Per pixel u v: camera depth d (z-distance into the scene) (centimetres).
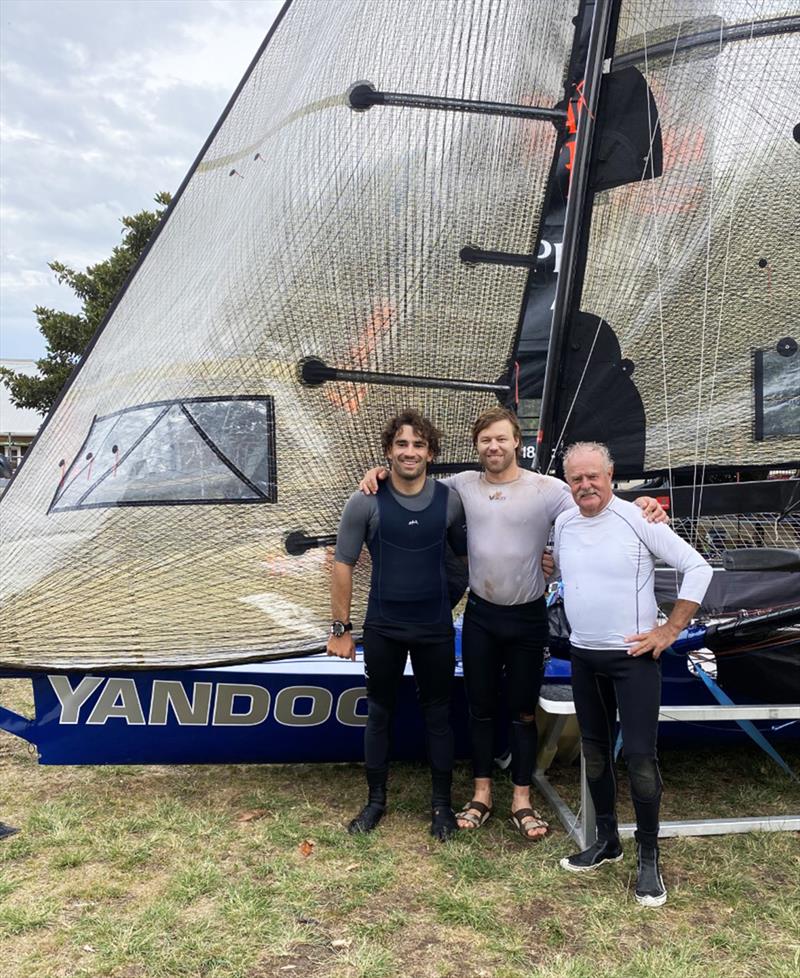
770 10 266
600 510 218
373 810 255
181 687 271
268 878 222
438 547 243
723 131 273
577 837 242
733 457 288
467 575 264
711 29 268
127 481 264
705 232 278
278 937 193
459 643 303
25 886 216
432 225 274
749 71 270
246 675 273
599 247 280
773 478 320
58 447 278
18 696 390
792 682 254
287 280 269
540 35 274
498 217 278
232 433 266
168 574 260
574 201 278
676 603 209
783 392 286
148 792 280
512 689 249
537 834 246
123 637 259
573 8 274
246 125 285
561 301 283
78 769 300
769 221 277
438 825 247
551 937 195
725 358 285
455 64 271
